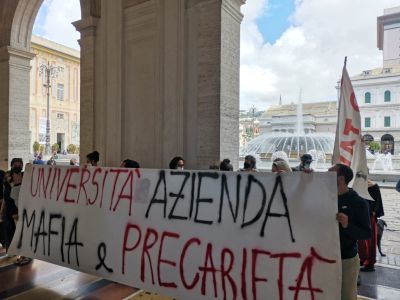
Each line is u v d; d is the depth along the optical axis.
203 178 2.81
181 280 2.74
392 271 4.40
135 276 2.97
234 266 2.53
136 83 7.19
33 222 3.77
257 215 2.52
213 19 6.11
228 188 2.69
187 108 6.50
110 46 7.54
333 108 46.38
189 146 6.45
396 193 11.69
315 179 2.37
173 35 6.57
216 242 2.64
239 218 2.59
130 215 3.11
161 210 2.95
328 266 2.23
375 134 40.19
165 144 6.67
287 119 42.28
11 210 4.60
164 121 6.71
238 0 6.49
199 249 2.70
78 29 8.07
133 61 7.25
